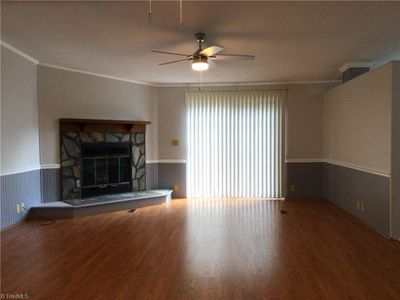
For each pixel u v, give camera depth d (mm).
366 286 2561
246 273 2807
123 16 3016
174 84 6367
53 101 4988
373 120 4078
